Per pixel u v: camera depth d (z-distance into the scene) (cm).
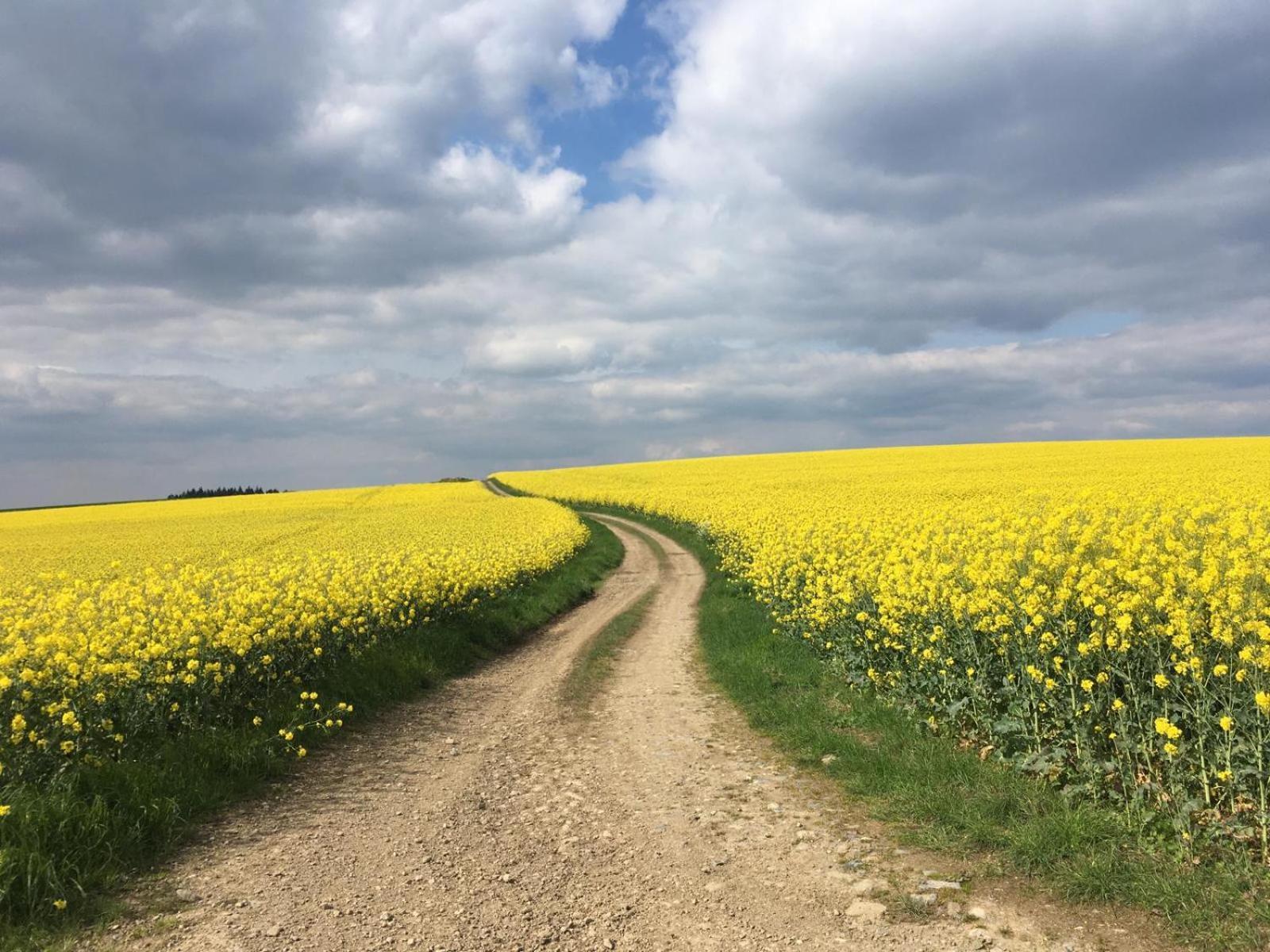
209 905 472
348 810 644
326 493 7738
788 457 8112
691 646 1396
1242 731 533
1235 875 450
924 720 804
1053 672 678
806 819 600
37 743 620
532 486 6656
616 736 866
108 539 3428
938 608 865
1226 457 4250
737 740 828
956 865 504
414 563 1625
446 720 948
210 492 10050
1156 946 404
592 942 433
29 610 1070
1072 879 460
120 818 549
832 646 1118
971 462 5425
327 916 461
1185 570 741
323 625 1082
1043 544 917
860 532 1538
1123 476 3244
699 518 3306
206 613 961
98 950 418
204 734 746
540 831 598
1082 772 593
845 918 449
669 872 520
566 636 1565
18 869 464
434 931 443
